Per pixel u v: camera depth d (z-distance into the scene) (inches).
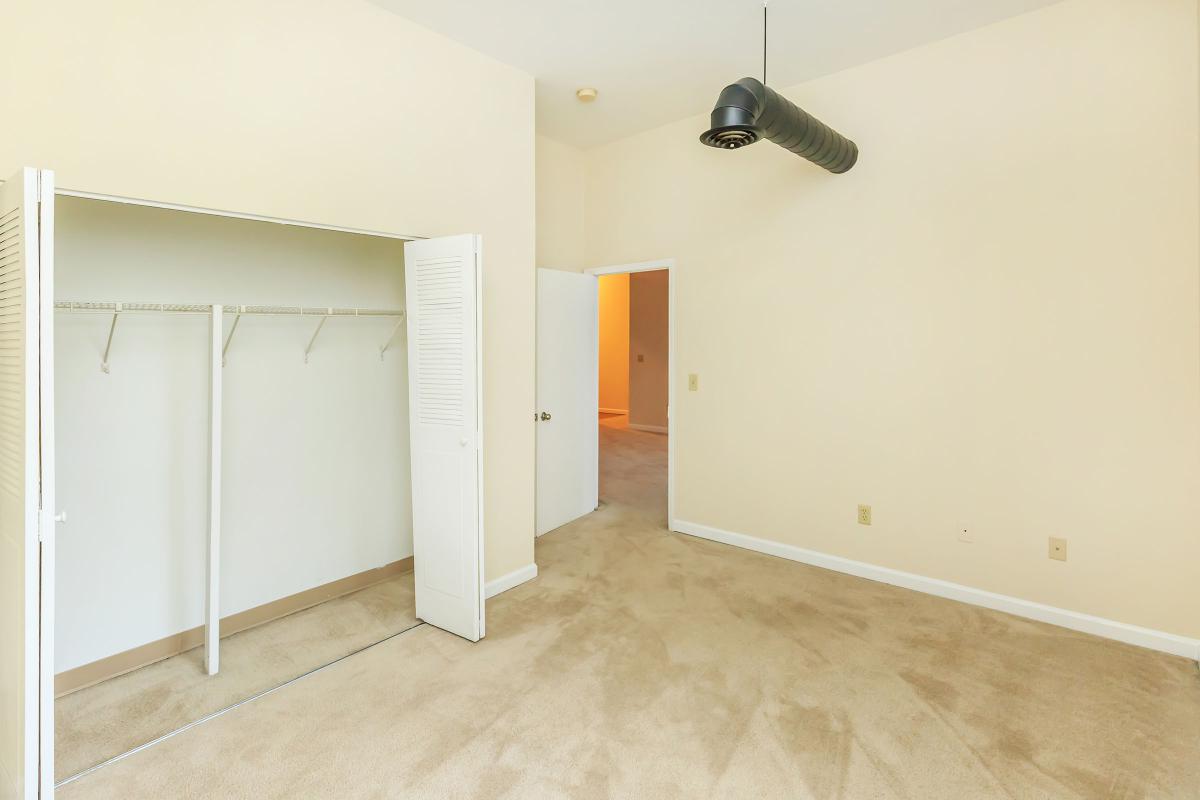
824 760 73.8
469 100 116.7
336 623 113.3
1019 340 111.3
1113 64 100.2
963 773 71.6
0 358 63.2
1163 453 99.1
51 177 56.1
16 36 67.4
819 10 105.4
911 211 122.1
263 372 113.4
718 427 156.4
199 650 104.0
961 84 114.9
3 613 63.7
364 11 99.3
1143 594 102.0
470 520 103.0
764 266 144.5
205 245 104.6
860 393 131.3
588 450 186.1
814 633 107.0
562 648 102.1
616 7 103.3
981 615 113.8
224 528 109.1
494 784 70.2
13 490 59.6
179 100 79.4
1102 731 79.2
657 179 163.5
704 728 80.2
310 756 75.3
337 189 96.3
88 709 85.9
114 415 95.1
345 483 127.6
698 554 148.6
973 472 117.8
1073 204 104.9
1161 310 98.1
